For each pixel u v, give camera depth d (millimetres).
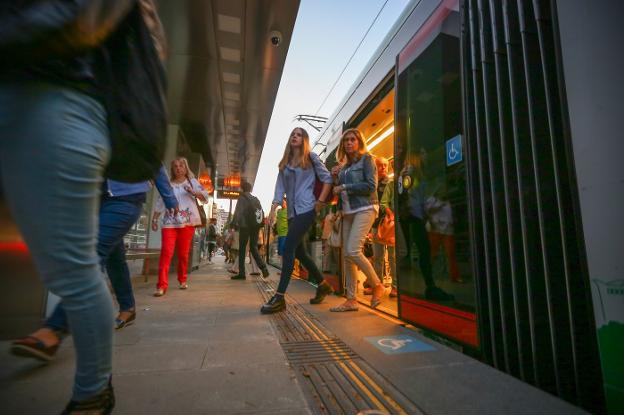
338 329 2611
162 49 1248
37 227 918
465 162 2125
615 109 1289
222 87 6738
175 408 1330
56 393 1451
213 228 17516
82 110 974
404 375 1705
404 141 2904
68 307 990
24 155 910
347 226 3523
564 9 1491
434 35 2566
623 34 1279
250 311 3303
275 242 11523
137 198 2355
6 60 832
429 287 2449
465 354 2100
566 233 1502
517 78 1795
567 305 1521
